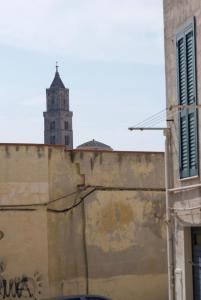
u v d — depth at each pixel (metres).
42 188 25.08
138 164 26.50
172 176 17.61
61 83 145.75
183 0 16.66
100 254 25.78
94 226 25.80
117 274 25.91
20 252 24.70
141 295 26.09
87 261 25.61
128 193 26.28
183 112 16.62
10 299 24.50
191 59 16.16
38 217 24.97
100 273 25.72
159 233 26.53
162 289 26.33
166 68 17.94
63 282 25.23
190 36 16.22
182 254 17.19
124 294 25.91
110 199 26.06
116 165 26.23
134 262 26.12
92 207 25.81
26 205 24.84
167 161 17.77
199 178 15.73
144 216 26.39
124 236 26.12
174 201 17.48
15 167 24.84
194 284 17.02
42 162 25.17
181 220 17.05
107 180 26.06
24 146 25.02
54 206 25.31
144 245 26.31
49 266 25.08
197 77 15.75
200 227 16.66
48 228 25.14
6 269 24.55
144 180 26.53
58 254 25.27
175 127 17.27
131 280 26.03
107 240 25.91
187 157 16.42
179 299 17.38
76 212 25.62
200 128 15.62
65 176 25.59
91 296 19.05
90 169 25.89
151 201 26.55
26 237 24.80
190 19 16.14
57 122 144.00
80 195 25.70
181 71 16.86
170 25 17.66
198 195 15.83
